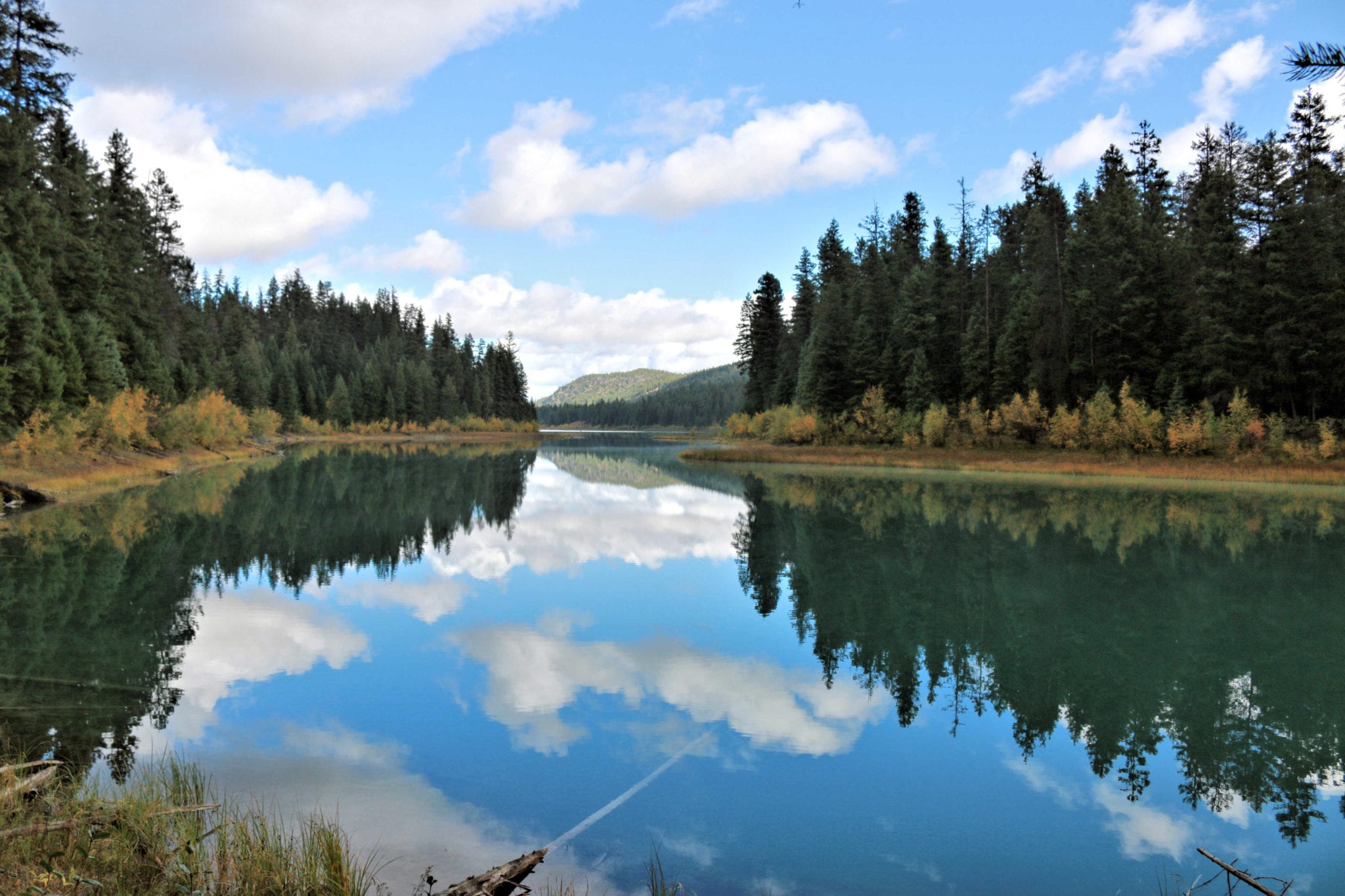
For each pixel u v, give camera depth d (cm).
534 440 12706
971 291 6838
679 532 2495
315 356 12244
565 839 636
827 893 564
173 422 4562
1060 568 1908
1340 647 1266
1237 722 947
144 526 2294
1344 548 2169
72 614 1349
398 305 16000
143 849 498
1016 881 591
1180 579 1780
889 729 914
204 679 1033
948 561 1988
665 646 1244
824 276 8675
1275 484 3894
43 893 391
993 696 1031
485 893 523
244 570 1773
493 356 15825
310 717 905
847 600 1577
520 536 2406
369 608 1456
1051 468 4662
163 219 6462
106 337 4031
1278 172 4712
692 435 14438
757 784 757
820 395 6981
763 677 1097
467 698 986
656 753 827
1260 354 4581
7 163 3484
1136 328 5191
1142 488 3788
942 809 714
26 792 558
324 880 489
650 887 558
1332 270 4475
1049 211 6038
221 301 11969
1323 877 605
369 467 5184
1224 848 655
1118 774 803
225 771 743
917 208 8738
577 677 1080
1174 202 6212
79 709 896
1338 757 846
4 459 2883
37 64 3944
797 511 3011
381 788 719
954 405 6338
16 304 3088
